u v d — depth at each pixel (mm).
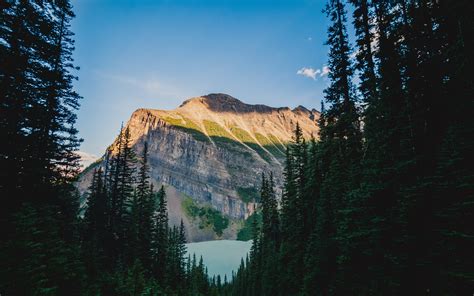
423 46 11000
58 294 13555
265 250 49281
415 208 8836
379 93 12203
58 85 18766
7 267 11203
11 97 15336
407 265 8703
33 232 12719
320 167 26422
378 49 13062
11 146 15133
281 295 31141
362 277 12320
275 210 48719
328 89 17109
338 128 16766
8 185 14938
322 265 18078
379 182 10484
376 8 13969
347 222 12391
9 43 15383
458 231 7828
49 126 18391
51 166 18250
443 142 9234
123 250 34562
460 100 9008
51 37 18500
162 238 42406
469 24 8516
